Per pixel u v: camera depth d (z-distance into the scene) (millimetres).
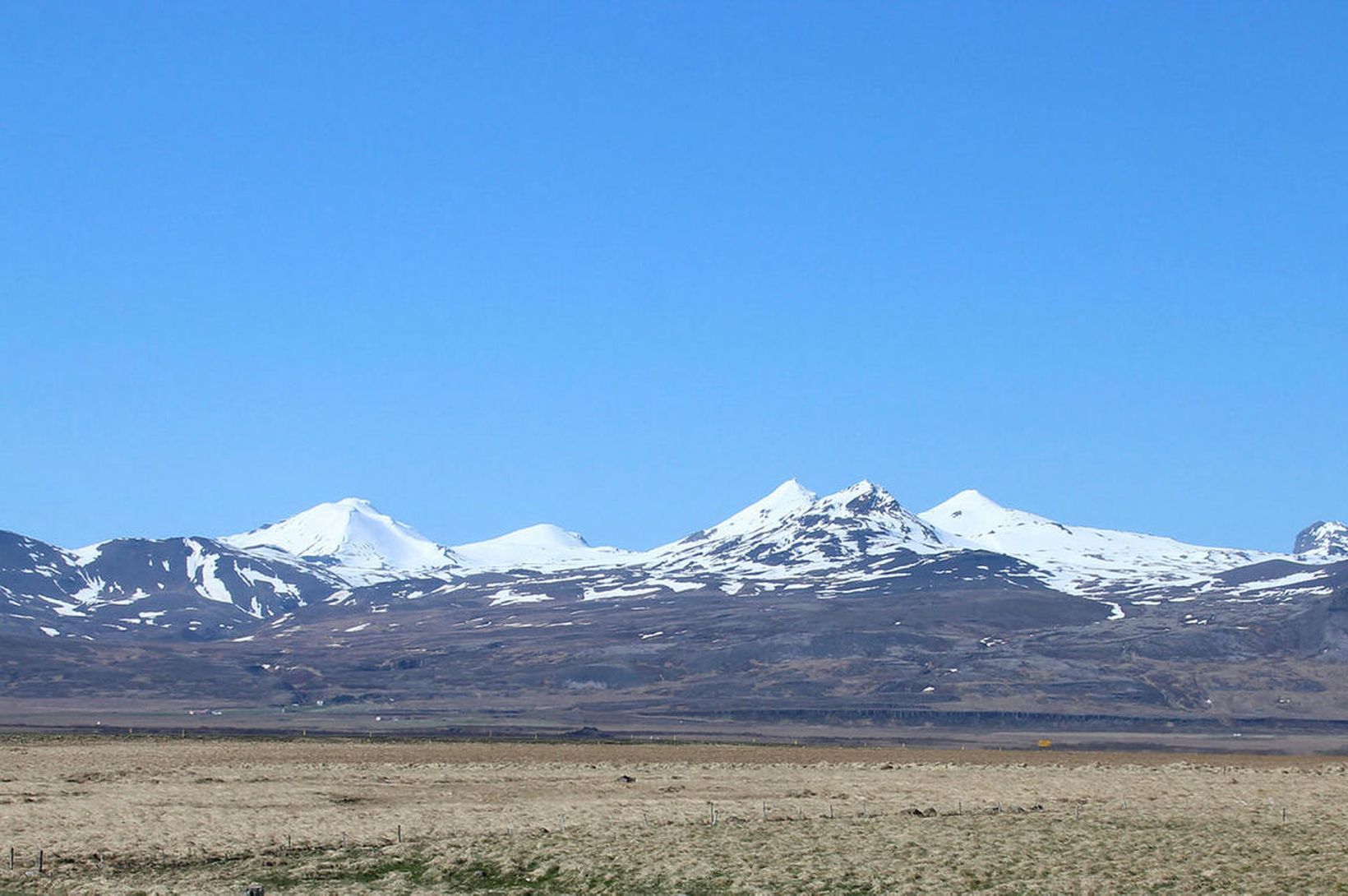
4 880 83375
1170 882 80812
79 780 146750
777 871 84625
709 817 111750
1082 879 81688
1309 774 161500
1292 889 78438
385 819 110688
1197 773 163125
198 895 78500
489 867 88438
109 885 81938
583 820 110312
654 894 79938
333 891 81062
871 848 93938
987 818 112125
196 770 158875
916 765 177750
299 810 117875
